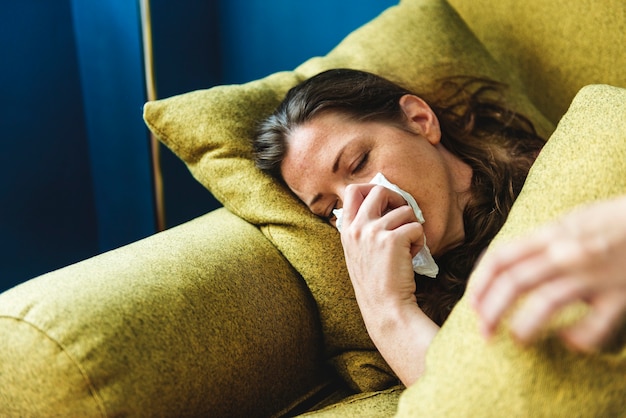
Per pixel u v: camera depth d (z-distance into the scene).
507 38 1.30
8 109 1.63
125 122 1.74
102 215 1.90
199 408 0.80
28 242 1.73
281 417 0.93
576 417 0.55
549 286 0.40
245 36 1.85
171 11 1.71
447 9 1.32
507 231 0.69
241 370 0.85
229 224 1.05
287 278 0.99
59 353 0.72
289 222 1.02
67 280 0.81
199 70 1.84
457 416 0.60
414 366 0.80
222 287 0.88
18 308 0.75
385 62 1.25
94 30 1.71
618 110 0.74
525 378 0.57
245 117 1.15
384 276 0.86
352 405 0.86
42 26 1.67
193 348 0.80
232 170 1.10
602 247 0.38
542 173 0.73
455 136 1.13
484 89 1.23
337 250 1.01
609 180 0.66
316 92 1.05
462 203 1.03
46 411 0.73
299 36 1.77
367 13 1.65
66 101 1.77
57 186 1.78
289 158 1.03
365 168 0.99
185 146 1.13
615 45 1.17
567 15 1.21
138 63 1.66
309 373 0.98
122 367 0.73
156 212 1.65
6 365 0.74
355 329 0.99
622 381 0.55
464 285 0.98
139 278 0.83
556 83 1.25
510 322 0.59
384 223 0.88
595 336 0.41
